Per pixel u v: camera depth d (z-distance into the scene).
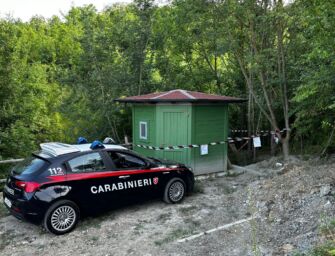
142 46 13.70
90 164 6.35
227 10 10.77
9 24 15.18
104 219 6.57
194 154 9.62
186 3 11.28
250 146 13.58
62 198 5.90
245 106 14.70
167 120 9.61
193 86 15.40
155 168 7.19
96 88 13.57
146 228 6.10
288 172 8.52
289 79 11.38
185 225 6.19
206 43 13.80
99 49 13.62
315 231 5.02
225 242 5.36
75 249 5.36
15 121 14.47
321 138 11.30
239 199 7.50
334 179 6.77
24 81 16.42
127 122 14.14
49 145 6.67
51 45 27.56
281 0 10.30
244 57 11.62
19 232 6.04
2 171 12.67
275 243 5.07
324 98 8.55
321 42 7.01
